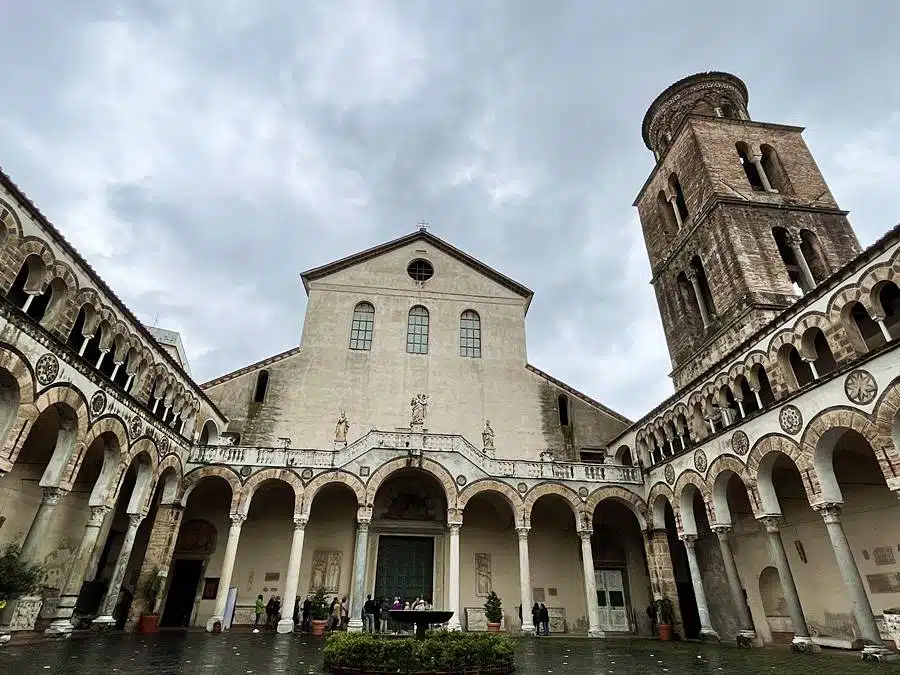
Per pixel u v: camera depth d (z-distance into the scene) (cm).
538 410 3788
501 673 1449
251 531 3117
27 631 1823
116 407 2102
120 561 2253
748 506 2803
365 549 2681
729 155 3453
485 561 3219
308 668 1439
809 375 2273
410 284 4184
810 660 1723
